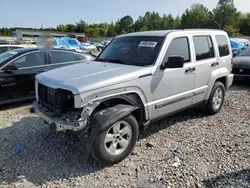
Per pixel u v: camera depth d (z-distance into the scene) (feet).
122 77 11.42
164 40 13.62
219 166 11.00
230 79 19.07
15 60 20.26
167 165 11.21
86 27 293.84
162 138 14.12
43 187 9.84
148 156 12.09
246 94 24.41
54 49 23.20
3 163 11.61
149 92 12.56
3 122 16.90
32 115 18.25
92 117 10.68
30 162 11.70
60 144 13.51
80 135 10.75
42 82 12.01
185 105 15.10
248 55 30.50
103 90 10.76
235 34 236.43
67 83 10.69
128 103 11.98
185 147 12.94
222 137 14.15
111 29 320.91
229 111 19.10
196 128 15.61
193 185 9.71
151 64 12.85
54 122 10.68
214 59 16.94
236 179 10.00
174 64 12.58
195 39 15.60
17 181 10.23
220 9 260.21
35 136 14.55
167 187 9.64
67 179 10.36
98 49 108.58
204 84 16.30
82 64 14.26
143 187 9.70
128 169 11.03
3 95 19.53
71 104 10.78
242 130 15.20
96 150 10.68
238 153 12.15
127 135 11.73
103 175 10.62
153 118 13.19
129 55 14.26
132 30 330.95
